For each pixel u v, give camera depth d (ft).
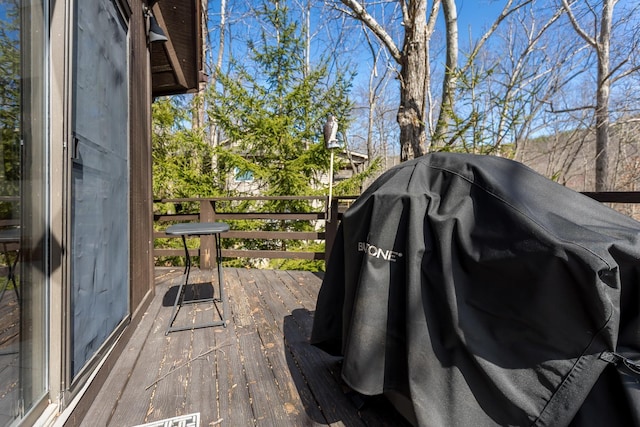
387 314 4.00
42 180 4.05
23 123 3.73
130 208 7.20
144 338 7.14
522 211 3.35
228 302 9.52
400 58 16.98
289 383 5.45
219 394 5.15
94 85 5.29
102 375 5.38
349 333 4.17
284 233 13.82
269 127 21.38
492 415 3.42
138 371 5.81
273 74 23.99
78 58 4.72
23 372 3.64
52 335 4.09
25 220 3.74
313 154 21.57
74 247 4.54
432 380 3.61
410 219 3.85
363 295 4.04
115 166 6.30
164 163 20.38
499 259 3.37
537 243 3.13
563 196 3.78
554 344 3.13
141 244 8.39
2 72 3.39
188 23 10.69
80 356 4.66
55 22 4.18
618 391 3.01
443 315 3.69
